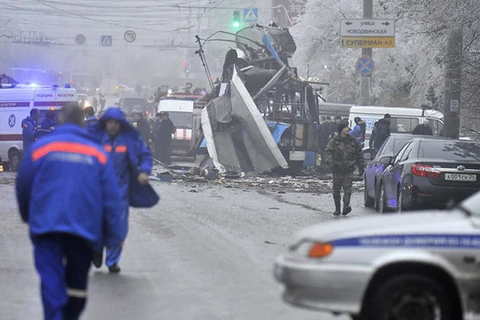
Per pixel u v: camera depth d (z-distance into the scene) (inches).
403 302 836.0
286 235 1729.8
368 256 825.5
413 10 2783.0
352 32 3907.5
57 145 843.4
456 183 1904.5
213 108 3440.0
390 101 5590.6
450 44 2691.9
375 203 2320.4
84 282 850.1
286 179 3376.0
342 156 2116.1
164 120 4291.3
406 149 2079.2
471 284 818.8
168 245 1567.4
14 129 3624.5
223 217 2031.3
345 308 828.0
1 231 1722.4
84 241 837.8
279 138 3499.0
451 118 2878.9
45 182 834.2
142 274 1285.7
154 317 1012.5
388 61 5541.3
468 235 824.9
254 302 1102.4
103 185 849.5
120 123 1256.8
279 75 3646.7
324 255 832.3
